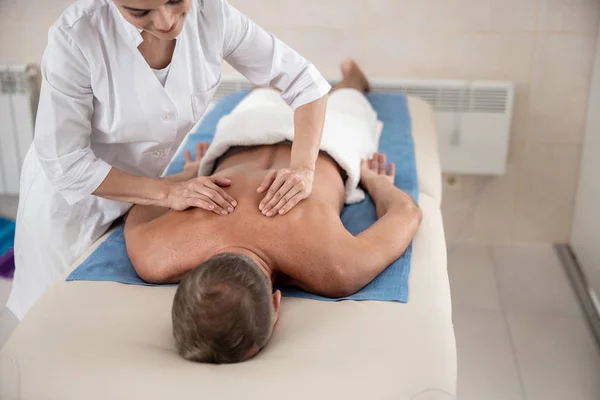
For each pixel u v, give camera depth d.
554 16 2.57
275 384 1.12
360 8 2.66
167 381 1.13
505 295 2.57
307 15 2.70
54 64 1.31
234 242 1.38
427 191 1.89
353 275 1.37
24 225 1.65
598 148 2.54
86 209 1.63
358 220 1.66
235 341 1.15
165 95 1.44
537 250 2.88
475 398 2.03
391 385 1.13
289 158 1.67
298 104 1.54
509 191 2.86
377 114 2.41
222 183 1.47
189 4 1.16
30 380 1.16
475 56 2.68
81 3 1.32
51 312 1.32
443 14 2.63
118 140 1.50
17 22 2.74
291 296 1.40
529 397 2.04
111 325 1.29
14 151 2.88
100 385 1.13
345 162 1.70
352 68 2.57
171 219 1.46
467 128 2.71
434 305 1.34
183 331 1.16
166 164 1.64
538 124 2.74
